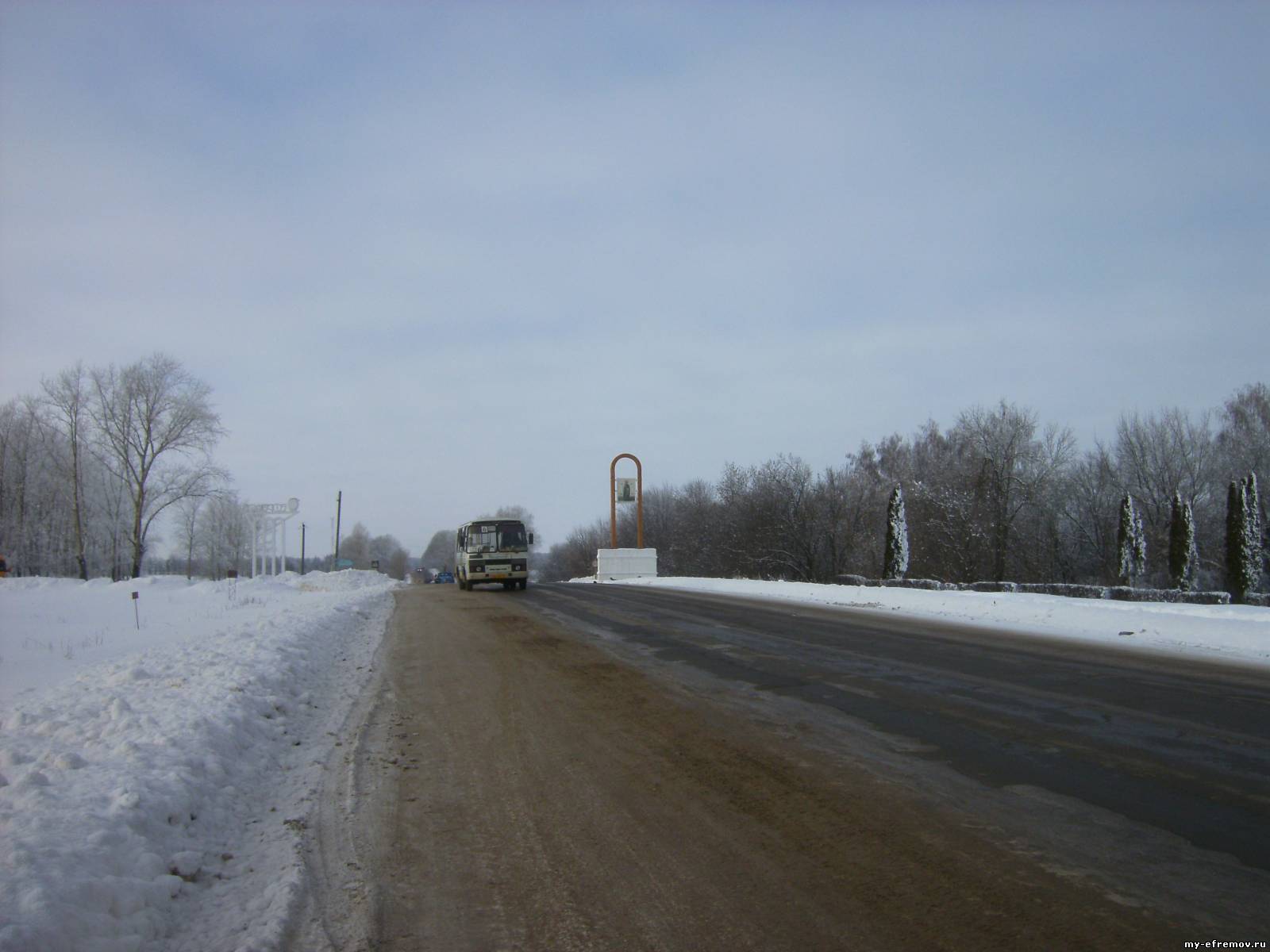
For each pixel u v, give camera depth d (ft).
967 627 51.65
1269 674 33.22
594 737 24.76
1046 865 14.34
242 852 16.10
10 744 21.11
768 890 13.73
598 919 12.93
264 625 50.52
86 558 180.14
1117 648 41.39
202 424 169.07
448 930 12.73
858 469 229.66
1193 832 15.70
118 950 11.44
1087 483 149.89
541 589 102.89
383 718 28.48
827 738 23.54
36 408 166.30
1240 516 97.66
